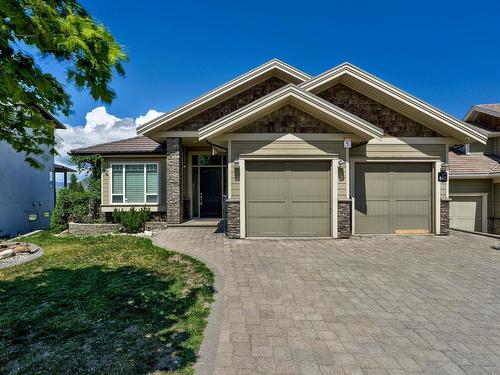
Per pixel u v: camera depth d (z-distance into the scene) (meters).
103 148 13.73
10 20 2.27
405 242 9.02
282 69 11.58
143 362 3.09
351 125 8.89
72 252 8.12
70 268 6.55
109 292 5.09
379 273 6.04
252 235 9.55
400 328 3.84
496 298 4.84
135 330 3.77
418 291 5.11
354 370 2.98
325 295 4.89
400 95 9.83
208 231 11.04
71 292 5.10
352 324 3.93
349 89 10.52
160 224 12.40
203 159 14.44
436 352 3.31
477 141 9.80
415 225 10.36
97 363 3.09
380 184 10.37
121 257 7.45
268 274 5.95
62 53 2.69
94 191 13.30
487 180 13.59
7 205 13.70
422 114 9.96
